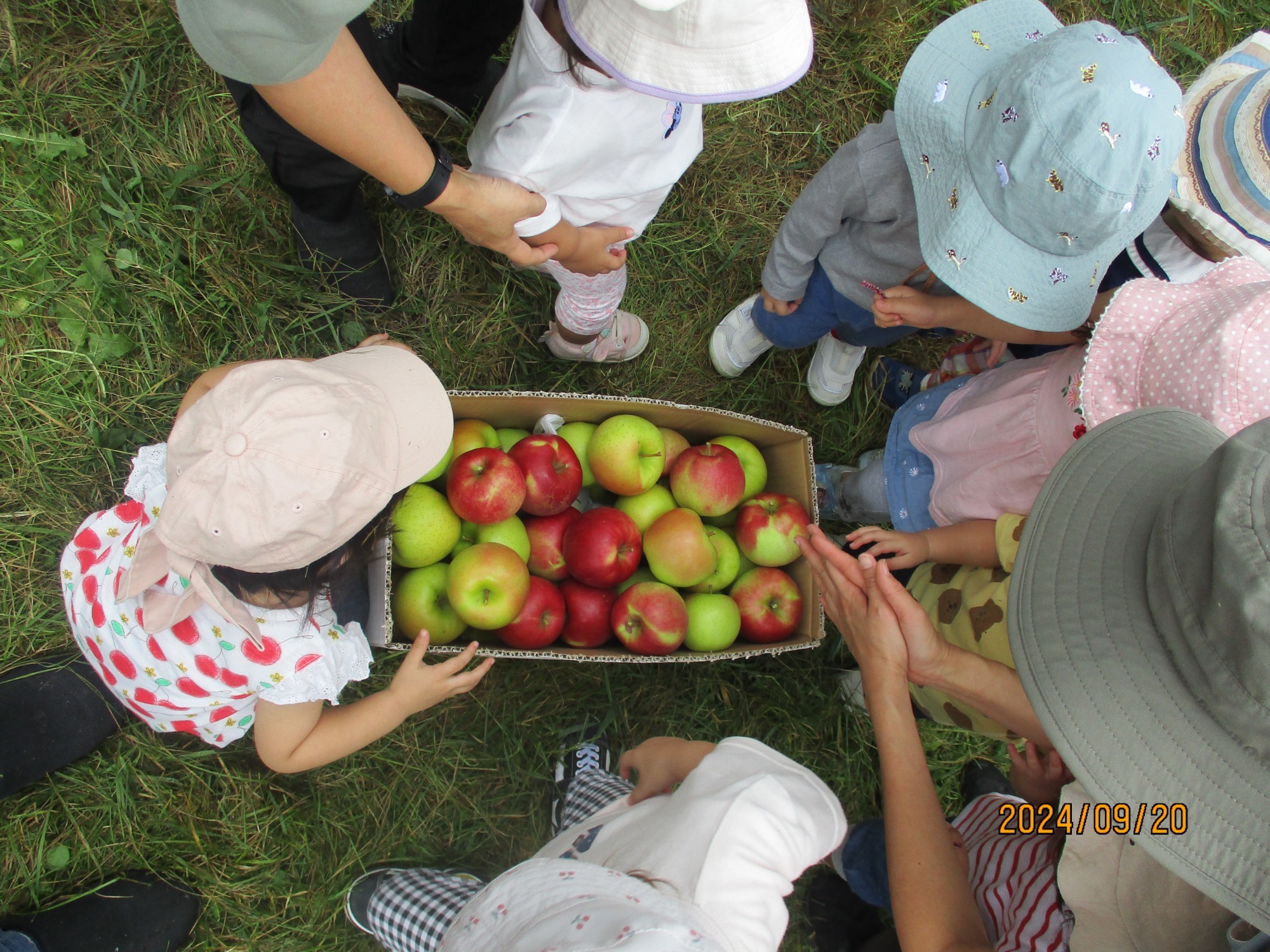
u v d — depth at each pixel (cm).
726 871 99
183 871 189
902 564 166
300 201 173
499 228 135
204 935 188
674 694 218
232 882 190
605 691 215
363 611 170
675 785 147
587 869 102
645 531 178
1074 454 108
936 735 226
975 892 148
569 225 147
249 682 130
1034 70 121
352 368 122
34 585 190
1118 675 90
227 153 208
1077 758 92
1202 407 114
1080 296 138
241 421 102
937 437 175
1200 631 80
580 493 193
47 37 202
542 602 165
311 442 103
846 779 222
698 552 166
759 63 111
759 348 227
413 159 116
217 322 206
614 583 170
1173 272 152
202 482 101
